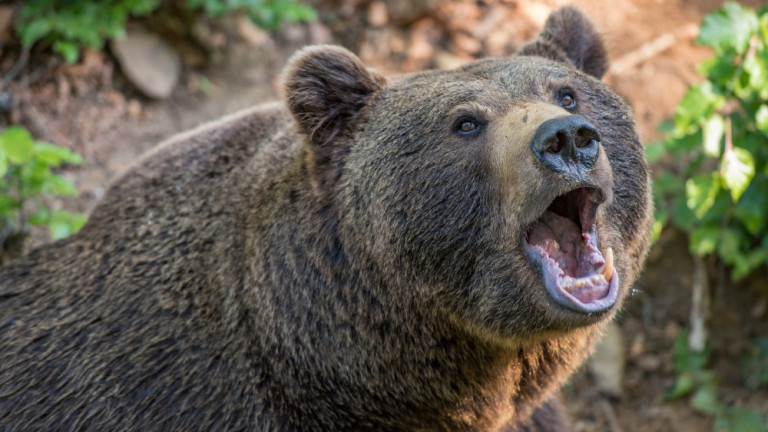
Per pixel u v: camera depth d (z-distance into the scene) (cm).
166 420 787
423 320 773
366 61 1498
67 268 898
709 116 1180
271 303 791
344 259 774
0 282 915
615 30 1473
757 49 1152
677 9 1505
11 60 1359
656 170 1323
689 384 1261
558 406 1008
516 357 800
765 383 1245
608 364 1288
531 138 681
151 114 1419
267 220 805
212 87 1463
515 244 723
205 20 1479
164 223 868
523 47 884
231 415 785
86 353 830
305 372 790
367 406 802
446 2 1517
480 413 823
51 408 823
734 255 1229
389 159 759
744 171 1130
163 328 817
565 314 704
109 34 1350
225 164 876
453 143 745
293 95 786
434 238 747
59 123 1354
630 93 1404
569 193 775
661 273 1316
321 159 792
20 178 1148
